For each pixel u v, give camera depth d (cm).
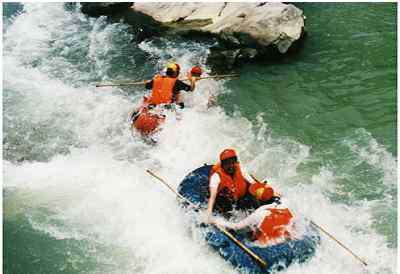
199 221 619
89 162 816
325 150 795
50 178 780
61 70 1123
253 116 888
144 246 632
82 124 923
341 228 638
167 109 840
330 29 1124
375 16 1155
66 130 909
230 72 1023
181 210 655
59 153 848
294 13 1073
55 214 700
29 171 802
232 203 615
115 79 1064
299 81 966
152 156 813
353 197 699
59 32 1315
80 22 1370
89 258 623
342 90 923
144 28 1264
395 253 598
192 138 831
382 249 604
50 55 1195
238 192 610
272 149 805
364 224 647
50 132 906
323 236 615
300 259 558
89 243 645
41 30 1337
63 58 1175
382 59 995
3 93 1033
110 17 1371
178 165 785
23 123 934
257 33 1046
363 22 1135
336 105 888
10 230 673
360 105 880
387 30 1092
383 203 684
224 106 917
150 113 835
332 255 583
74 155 839
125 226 670
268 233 560
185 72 1033
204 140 829
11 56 1199
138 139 840
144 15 1321
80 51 1199
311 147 804
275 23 1047
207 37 1177
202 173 684
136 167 792
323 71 985
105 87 1038
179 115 848
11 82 1077
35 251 639
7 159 839
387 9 1180
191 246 615
